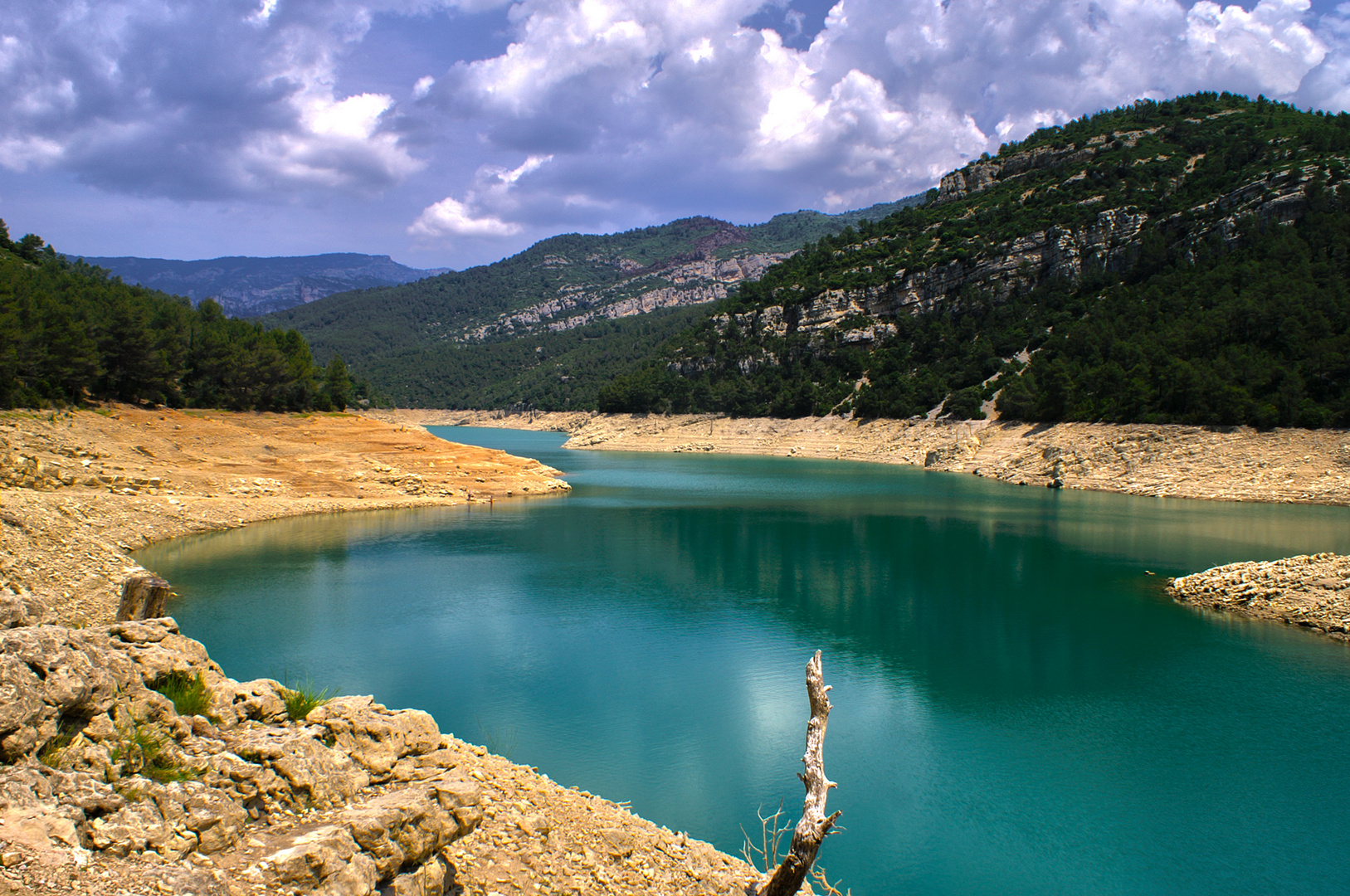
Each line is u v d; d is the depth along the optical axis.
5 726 8.29
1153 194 175.00
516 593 48.56
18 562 37.16
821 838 11.21
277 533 65.94
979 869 21.30
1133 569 55.47
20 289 84.56
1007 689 33.41
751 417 190.62
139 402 88.06
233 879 8.33
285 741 11.47
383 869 9.77
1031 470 113.88
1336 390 94.31
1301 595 43.22
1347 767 26.98
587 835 15.12
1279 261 125.50
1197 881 20.89
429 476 94.00
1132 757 27.62
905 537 68.50
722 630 41.50
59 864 6.98
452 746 18.72
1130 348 120.94
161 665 12.05
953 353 172.38
